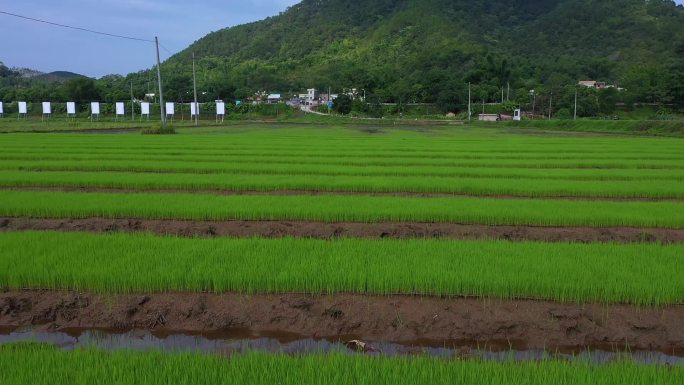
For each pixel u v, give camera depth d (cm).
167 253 938
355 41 16825
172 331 764
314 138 4359
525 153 3023
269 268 865
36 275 830
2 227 1287
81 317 777
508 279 818
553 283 809
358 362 562
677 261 924
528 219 1333
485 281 813
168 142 3675
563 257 937
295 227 1283
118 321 770
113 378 527
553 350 721
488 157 2795
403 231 1261
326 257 923
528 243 1034
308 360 566
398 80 12388
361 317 774
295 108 11225
